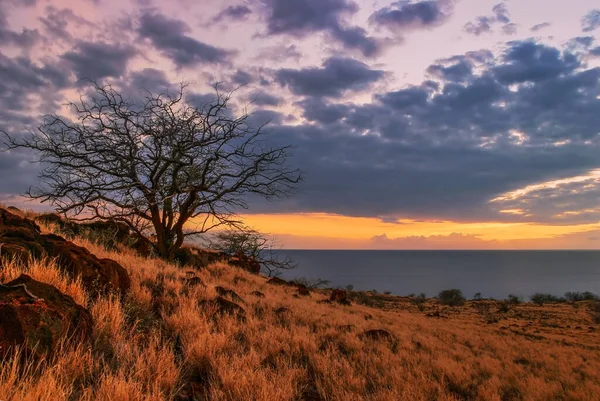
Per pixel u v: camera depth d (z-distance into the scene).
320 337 8.75
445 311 49.00
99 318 4.88
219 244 23.70
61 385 3.25
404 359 8.64
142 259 12.41
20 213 14.12
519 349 16.09
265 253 23.42
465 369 9.37
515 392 8.71
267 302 11.70
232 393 4.42
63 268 6.09
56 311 3.99
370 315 18.28
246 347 6.54
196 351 5.32
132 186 15.36
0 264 5.13
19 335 3.49
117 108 15.08
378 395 5.62
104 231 15.50
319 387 5.52
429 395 6.48
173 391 4.16
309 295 20.91
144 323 6.00
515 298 64.12
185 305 7.29
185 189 15.77
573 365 14.06
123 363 4.18
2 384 2.87
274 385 4.86
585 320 43.78
